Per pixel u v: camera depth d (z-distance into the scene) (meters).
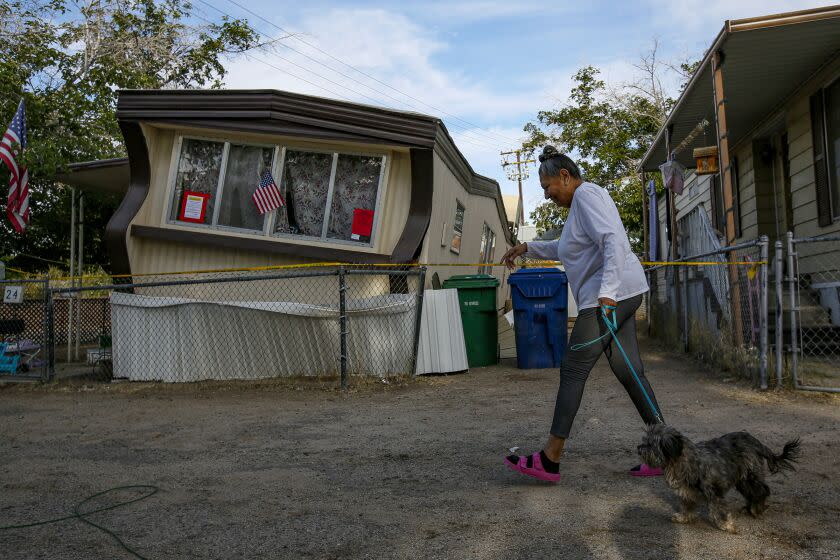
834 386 6.30
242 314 8.76
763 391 6.45
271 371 8.73
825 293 8.60
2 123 14.42
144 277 9.54
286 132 9.03
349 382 8.27
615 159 24.17
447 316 8.95
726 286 7.97
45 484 4.40
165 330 8.98
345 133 8.96
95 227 18.12
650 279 13.12
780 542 2.98
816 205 9.10
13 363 9.73
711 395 6.43
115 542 3.29
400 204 9.21
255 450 5.18
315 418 6.38
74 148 15.42
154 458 5.04
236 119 9.12
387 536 3.24
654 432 3.05
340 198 9.25
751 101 10.08
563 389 3.81
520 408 6.37
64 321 14.82
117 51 19.28
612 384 7.33
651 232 13.90
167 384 8.80
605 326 3.74
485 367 9.55
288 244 9.13
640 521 3.29
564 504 3.58
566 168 3.95
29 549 3.23
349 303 8.63
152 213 9.58
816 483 3.80
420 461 4.65
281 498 3.92
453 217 11.16
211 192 9.50
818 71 8.79
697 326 9.15
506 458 3.91
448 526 3.33
